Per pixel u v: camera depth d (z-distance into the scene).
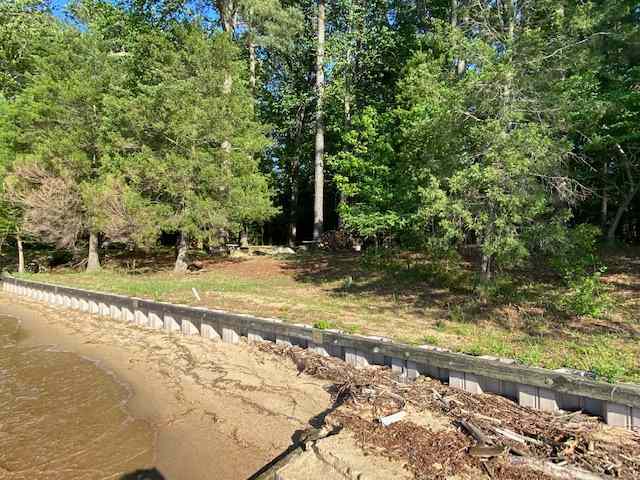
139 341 9.28
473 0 9.37
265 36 17.83
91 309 12.45
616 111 10.09
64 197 15.76
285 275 14.55
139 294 11.59
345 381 5.92
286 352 7.23
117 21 20.47
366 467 3.81
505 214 7.46
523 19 8.80
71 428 5.53
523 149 7.24
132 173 13.72
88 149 17.23
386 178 12.39
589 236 7.78
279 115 24.25
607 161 13.42
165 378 7.10
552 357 5.63
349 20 19.66
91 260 18.52
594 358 5.54
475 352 5.59
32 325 11.87
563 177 7.66
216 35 15.70
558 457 3.74
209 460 4.63
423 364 5.77
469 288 10.25
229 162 14.70
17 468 4.62
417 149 10.41
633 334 6.71
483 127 7.49
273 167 26.92
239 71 16.12
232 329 8.34
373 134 13.04
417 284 11.59
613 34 8.84
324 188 27.98
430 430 4.35
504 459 3.79
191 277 14.89
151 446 4.99
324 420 4.81
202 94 14.77
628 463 3.62
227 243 21.72
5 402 6.39
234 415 5.58
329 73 20.34
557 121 7.82
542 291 9.30
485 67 7.69
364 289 11.52
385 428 4.43
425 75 9.96
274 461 4.49
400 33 19.25
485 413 4.65
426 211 7.90
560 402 4.72
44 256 23.12
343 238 19.27
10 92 23.50
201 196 14.37
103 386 6.95
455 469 3.74
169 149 14.61
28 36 22.20
